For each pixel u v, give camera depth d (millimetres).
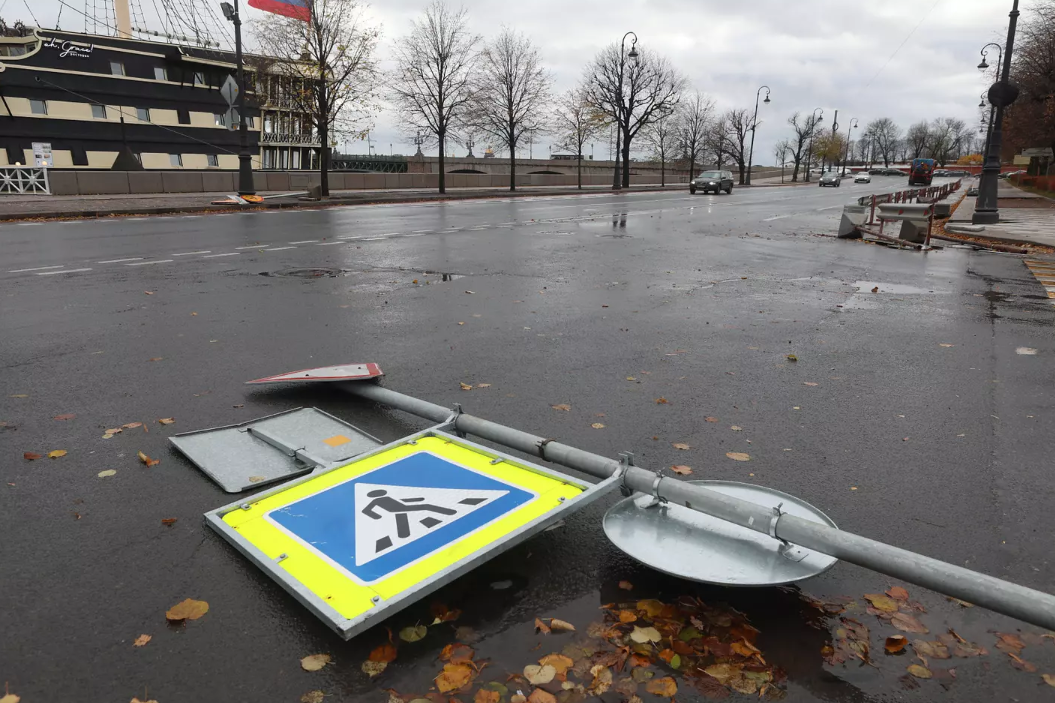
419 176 48906
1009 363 6641
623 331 7828
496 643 2619
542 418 5027
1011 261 14828
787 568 2805
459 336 7480
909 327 8227
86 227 19375
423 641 2629
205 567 3098
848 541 2709
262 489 3867
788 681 2439
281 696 2359
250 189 29203
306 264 12781
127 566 3109
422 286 10602
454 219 24000
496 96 50969
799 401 5465
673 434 4750
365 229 19797
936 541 3400
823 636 2682
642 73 59812
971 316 8922
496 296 9867
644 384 5863
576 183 66000
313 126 37781
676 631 2689
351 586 2742
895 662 2545
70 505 3664
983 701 2361
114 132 52969
